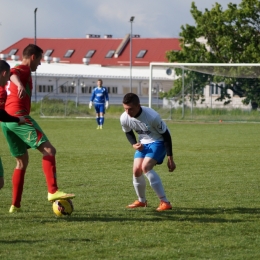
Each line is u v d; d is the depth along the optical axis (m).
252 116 48.81
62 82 77.69
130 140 11.80
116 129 38.88
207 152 23.92
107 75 81.25
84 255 8.14
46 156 10.75
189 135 33.50
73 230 9.65
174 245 8.73
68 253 8.22
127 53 109.50
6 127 10.95
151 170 11.61
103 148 25.52
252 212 11.36
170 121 48.88
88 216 10.84
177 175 17.08
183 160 21.03
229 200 12.78
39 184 15.12
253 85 48.56
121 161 20.69
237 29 63.75
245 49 63.44
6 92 10.20
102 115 39.28
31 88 11.11
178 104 50.94
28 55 11.11
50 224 10.11
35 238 9.09
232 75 48.12
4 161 20.42
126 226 9.98
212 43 65.00
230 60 64.44
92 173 17.48
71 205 10.86
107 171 17.98
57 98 64.31
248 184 15.29
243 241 9.01
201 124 45.16
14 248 8.48
